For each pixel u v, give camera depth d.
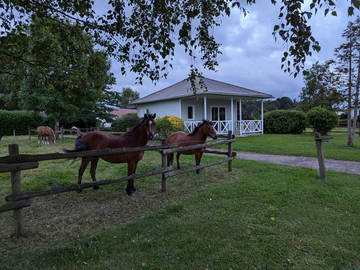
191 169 5.27
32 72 3.61
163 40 3.34
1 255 2.49
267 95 18.30
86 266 2.30
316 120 16.59
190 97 16.38
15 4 2.96
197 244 2.69
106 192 4.73
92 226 3.23
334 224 3.17
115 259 2.42
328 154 8.82
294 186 4.88
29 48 3.42
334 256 2.47
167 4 3.17
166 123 14.03
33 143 14.12
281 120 19.95
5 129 21.16
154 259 2.42
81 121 23.84
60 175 5.94
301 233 2.94
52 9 3.14
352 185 4.89
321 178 5.44
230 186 4.96
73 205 4.02
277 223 3.21
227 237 2.85
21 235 2.89
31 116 21.78
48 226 3.21
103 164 7.55
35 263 2.33
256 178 5.61
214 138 6.09
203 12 3.30
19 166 2.72
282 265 2.33
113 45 3.54
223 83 20.56
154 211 3.73
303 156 8.88
